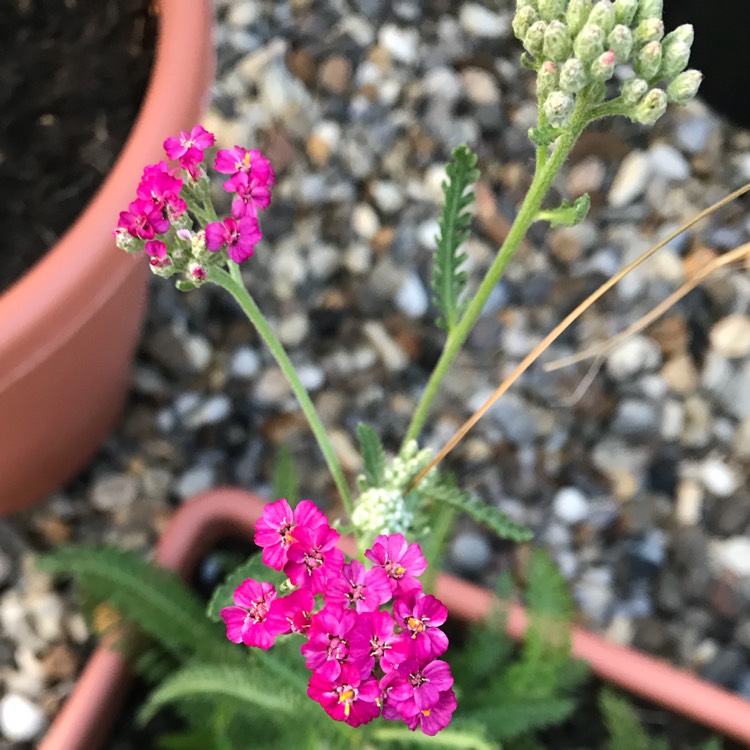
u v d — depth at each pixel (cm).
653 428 24
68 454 20
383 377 24
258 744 17
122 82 17
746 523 24
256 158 11
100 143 17
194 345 23
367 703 9
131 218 11
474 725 14
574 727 20
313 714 14
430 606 10
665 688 19
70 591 21
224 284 12
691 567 23
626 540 23
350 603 10
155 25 17
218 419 23
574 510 23
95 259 14
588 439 24
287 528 10
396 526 13
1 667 20
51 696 20
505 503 23
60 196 17
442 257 13
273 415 24
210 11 16
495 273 13
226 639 17
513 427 24
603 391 24
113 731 19
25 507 21
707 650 22
